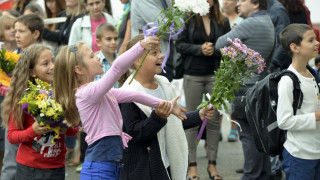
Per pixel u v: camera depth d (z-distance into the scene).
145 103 6.78
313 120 7.59
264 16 10.43
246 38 10.31
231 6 15.59
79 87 6.52
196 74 11.62
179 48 11.52
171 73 10.95
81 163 12.53
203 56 11.48
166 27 6.18
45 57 7.87
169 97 7.68
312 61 15.43
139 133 6.90
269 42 10.29
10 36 11.70
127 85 7.35
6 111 7.69
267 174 10.13
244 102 9.89
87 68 6.70
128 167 7.11
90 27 12.98
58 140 7.56
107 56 11.45
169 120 7.50
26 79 7.77
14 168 9.02
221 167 12.69
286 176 8.10
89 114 6.39
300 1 12.53
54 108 7.03
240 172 12.19
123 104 7.16
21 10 16.59
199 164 13.02
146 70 7.41
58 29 14.88
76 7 14.13
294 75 7.82
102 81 6.21
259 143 8.27
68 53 6.71
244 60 7.05
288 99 7.71
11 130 7.57
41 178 7.48
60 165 7.64
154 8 10.59
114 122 6.54
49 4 15.81
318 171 7.96
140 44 6.06
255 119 8.24
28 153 7.51
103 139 6.44
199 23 11.48
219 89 7.11
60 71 6.74
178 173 7.52
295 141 7.82
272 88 7.99
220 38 10.73
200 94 11.71
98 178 6.41
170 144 7.50
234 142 15.58
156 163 7.11
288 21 11.87
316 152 7.79
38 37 10.99
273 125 8.02
